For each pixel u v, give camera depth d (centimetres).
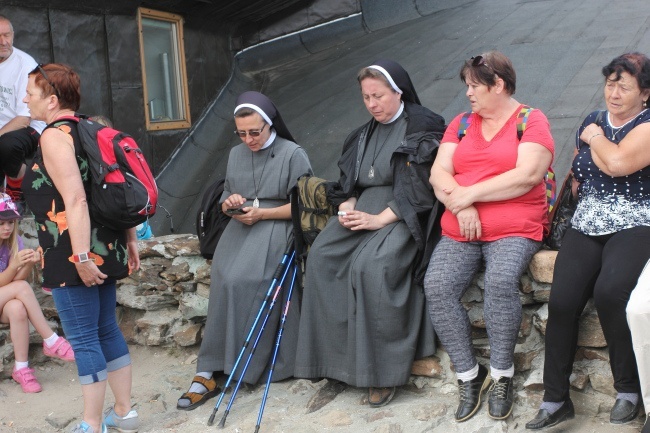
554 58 811
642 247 317
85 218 332
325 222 411
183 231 716
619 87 327
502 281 341
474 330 383
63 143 332
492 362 350
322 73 954
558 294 328
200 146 838
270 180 423
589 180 341
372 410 374
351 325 380
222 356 414
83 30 697
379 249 376
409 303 379
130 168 344
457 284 358
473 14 1059
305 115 827
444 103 764
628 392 327
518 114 358
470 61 358
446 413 362
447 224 367
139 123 762
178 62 845
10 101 529
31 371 436
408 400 382
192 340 472
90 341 351
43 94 345
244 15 956
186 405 401
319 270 392
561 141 625
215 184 452
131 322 498
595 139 333
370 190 402
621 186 330
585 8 974
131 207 339
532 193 356
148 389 431
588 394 352
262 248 417
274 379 416
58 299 344
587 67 771
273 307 412
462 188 355
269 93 930
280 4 984
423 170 380
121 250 354
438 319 359
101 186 337
